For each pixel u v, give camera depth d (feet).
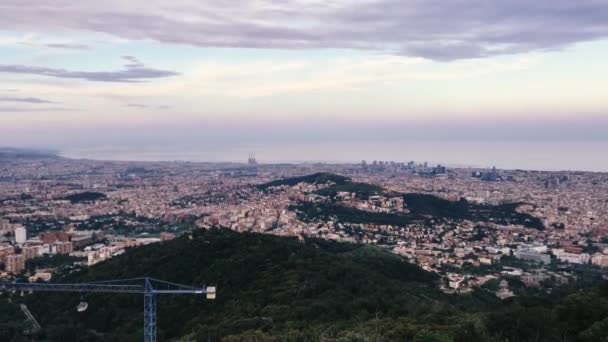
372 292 458.09
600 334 296.71
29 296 571.28
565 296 416.67
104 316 492.13
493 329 330.13
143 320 464.24
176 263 565.94
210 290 435.94
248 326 391.45
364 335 323.16
